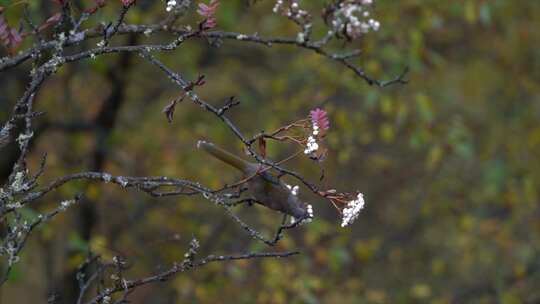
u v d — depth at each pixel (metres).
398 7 12.35
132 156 13.82
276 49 13.94
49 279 11.31
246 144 4.24
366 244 13.95
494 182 14.71
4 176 10.20
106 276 9.20
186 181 4.46
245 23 14.16
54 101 13.38
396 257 16.06
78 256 9.83
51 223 11.38
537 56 16.12
